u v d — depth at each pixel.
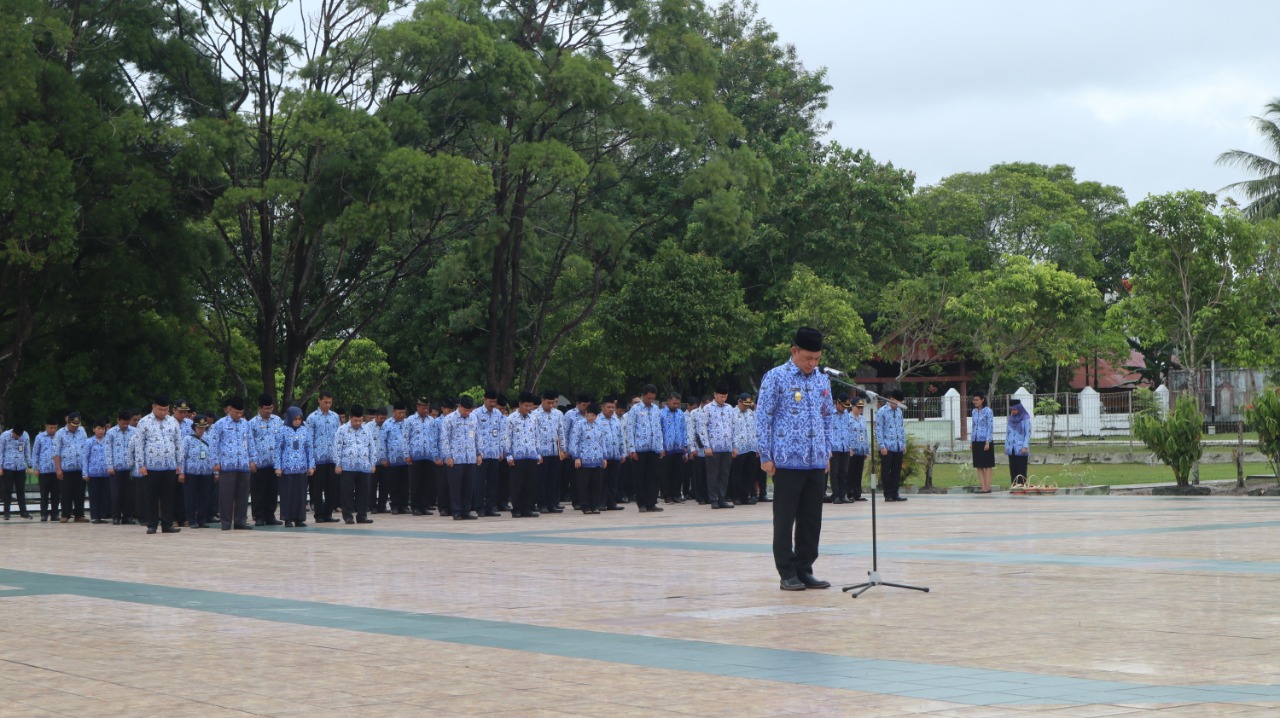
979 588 11.13
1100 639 8.22
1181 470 29.50
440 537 19.23
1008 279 52.56
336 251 44.66
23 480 30.06
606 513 25.70
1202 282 43.22
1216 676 6.89
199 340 41.75
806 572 11.50
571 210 41.19
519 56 36.25
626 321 45.62
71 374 38.06
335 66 36.38
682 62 40.22
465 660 7.75
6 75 31.80
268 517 24.11
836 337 48.25
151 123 35.62
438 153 37.19
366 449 23.81
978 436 31.67
